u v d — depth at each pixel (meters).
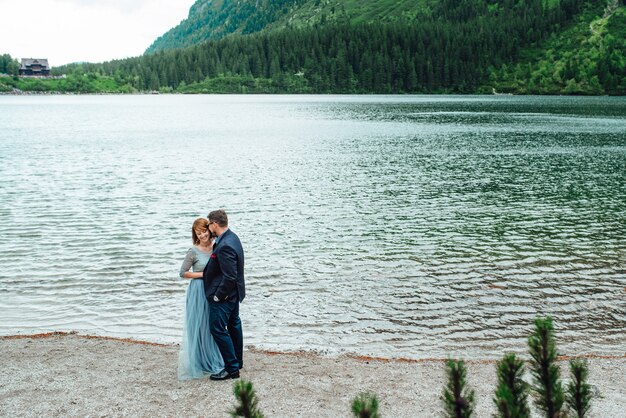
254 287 13.60
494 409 6.92
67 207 23.50
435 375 8.30
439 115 103.44
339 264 15.61
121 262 15.79
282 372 8.37
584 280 14.08
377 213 22.69
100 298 12.79
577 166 36.91
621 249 17.09
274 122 85.94
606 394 7.51
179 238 18.62
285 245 17.72
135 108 136.75
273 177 32.50
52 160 39.47
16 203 24.17
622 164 37.81
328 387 7.74
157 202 24.88
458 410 4.18
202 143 53.78
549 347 4.50
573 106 141.00
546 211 22.98
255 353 9.40
